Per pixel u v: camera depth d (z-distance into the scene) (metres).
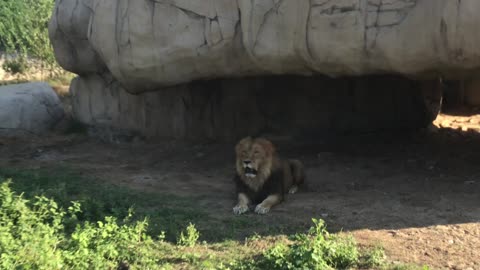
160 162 16.06
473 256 8.40
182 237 9.16
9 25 30.77
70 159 16.38
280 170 11.62
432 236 9.28
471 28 9.59
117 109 19.44
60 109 21.25
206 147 17.61
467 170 13.84
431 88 20.05
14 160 16.12
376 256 8.18
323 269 7.66
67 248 8.51
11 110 19.38
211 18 12.70
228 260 8.34
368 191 12.42
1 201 10.52
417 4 10.24
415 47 10.35
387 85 18.39
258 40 11.95
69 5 18.45
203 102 18.28
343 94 18.17
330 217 10.48
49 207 10.56
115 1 13.93
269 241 9.17
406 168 14.38
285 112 18.31
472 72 10.87
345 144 17.30
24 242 8.34
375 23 10.66
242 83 18.02
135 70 13.93
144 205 11.45
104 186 12.92
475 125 21.53
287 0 11.44
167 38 13.27
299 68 12.16
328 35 11.09
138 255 8.42
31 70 31.25
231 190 12.99
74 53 18.95
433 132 19.03
